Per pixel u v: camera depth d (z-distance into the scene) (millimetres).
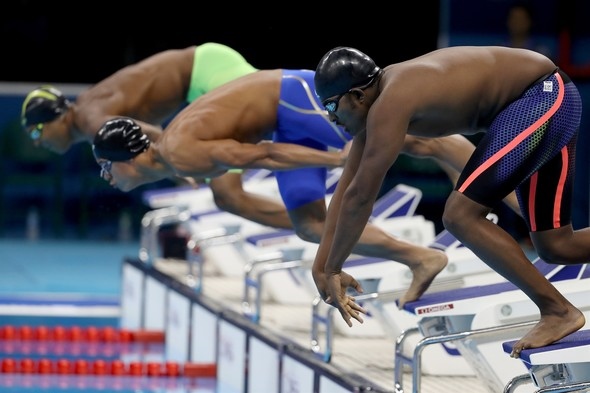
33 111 28219
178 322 35062
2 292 46344
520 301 19797
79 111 28453
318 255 17766
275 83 23172
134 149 23188
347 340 27516
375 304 23906
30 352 34781
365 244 21922
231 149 21828
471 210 16766
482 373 20078
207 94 23016
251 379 27859
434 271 21469
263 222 26656
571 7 49688
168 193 40375
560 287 20672
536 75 16953
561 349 16328
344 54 16922
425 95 16328
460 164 22125
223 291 35125
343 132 23203
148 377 31156
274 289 33125
